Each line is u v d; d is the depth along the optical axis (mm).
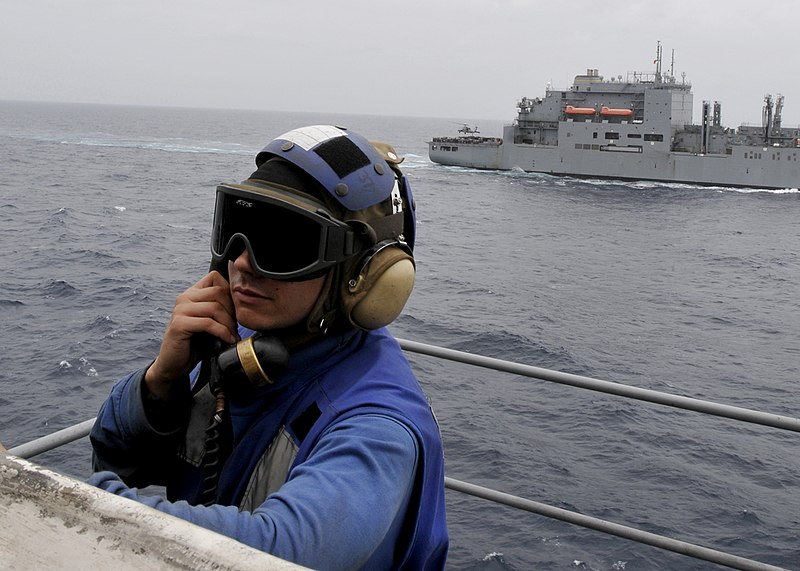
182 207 71188
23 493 1085
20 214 61250
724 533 17281
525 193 88125
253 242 1522
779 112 85812
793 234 69188
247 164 121375
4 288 36562
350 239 1539
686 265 56312
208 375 1795
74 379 24609
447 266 51875
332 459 1384
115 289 37375
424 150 169625
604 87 90125
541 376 2982
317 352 1621
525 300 42906
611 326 38312
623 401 25141
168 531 1006
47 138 169875
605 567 14930
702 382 30250
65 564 992
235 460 1623
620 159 89188
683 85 89438
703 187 87562
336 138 1604
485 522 16250
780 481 20328
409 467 1440
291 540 1220
